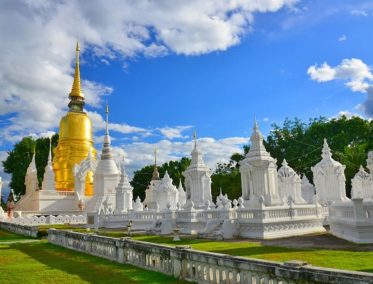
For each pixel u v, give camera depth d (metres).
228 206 32.41
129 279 13.95
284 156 87.81
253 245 23.27
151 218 41.53
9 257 21.56
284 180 49.94
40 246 27.67
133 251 17.25
